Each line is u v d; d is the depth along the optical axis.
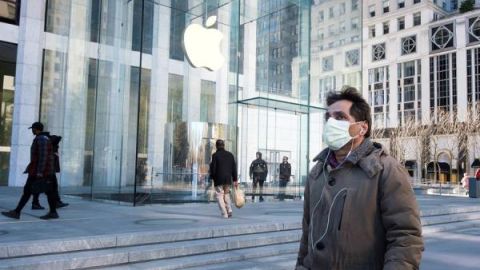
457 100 57.72
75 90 16.20
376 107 66.88
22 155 18.36
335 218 2.07
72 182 15.01
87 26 15.99
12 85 19.41
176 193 13.34
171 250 6.58
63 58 17.62
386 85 65.94
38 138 8.30
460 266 6.84
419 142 55.22
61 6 18.27
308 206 2.35
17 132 18.33
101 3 15.12
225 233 7.76
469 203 16.02
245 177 16.56
